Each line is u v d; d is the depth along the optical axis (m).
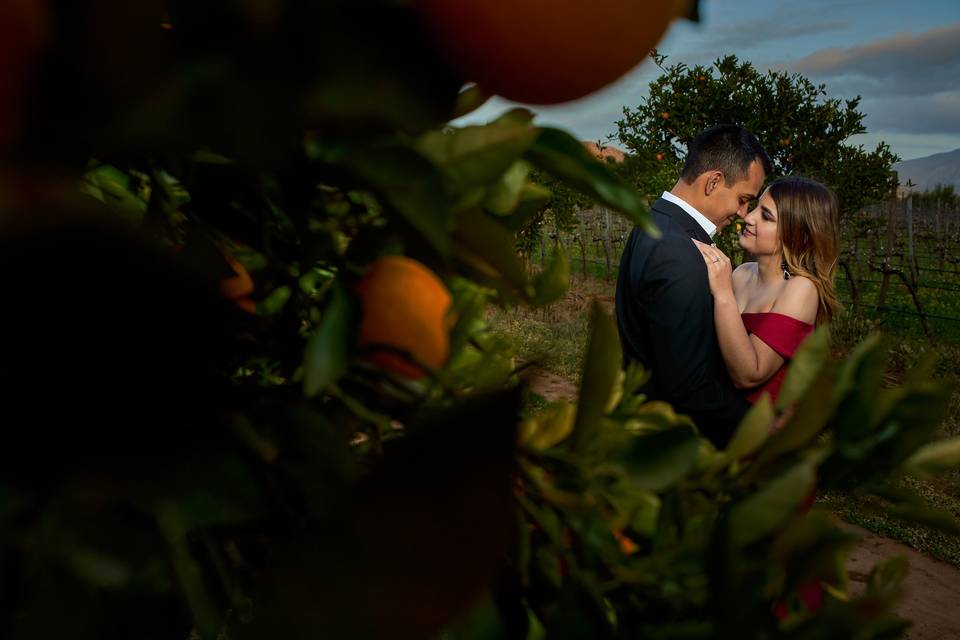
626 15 0.28
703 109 11.52
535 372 0.43
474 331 0.48
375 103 0.28
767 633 0.34
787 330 2.73
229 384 0.38
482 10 0.28
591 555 0.38
